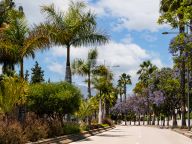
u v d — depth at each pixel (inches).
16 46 1169.4
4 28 1169.4
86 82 2395.4
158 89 3230.8
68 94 1328.7
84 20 1595.7
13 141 879.7
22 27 1187.3
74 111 1401.3
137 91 4933.6
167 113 3344.0
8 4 1448.1
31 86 1338.6
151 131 2247.8
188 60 1411.2
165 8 2143.2
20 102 1122.7
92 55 2370.8
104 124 2763.3
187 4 1011.9
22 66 1186.0
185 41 1272.1
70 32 1585.9
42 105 1325.0
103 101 3184.1
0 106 1117.7
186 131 1964.8
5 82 1126.4
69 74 1611.7
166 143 1202.6
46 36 1202.0
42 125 1164.5
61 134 1258.0
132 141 1259.2
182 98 2342.5
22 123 1073.5
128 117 6771.7
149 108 4692.4
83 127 1706.4
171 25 1055.6
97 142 1197.1
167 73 3080.7
